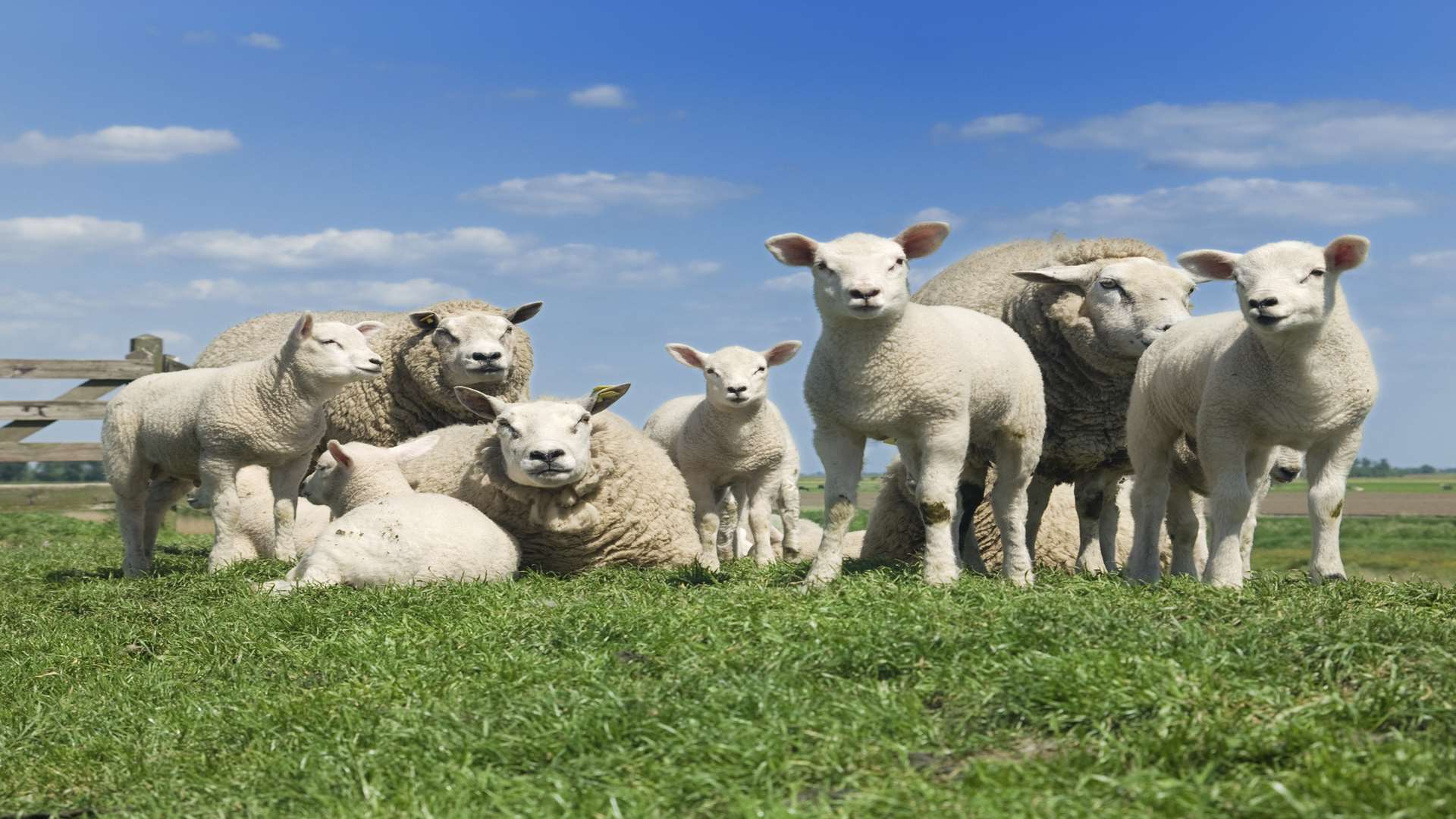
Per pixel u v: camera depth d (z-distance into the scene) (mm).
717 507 12227
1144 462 8727
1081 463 10172
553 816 3953
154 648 7461
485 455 9656
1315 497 7773
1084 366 10055
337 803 4336
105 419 11492
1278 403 7473
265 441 10766
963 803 3646
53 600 9461
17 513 19062
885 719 4465
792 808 3693
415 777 4516
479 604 7363
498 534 9188
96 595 9312
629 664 5785
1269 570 10133
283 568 10211
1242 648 5031
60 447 19797
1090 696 4406
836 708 4598
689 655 5633
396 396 13203
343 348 10742
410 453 10625
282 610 7656
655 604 7164
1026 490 8867
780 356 12562
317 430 11016
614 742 4582
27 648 7660
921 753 4273
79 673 7094
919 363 7664
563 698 5133
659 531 9828
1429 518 29547
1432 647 4934
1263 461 8164
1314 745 3832
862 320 7648
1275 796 3488
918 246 8312
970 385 7848
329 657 6625
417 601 7602
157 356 20391
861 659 5238
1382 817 3361
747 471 11805
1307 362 7352
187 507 20469
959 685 4812
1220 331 8000
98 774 5301
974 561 9875
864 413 7797
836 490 8078
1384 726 4227
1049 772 3859
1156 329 9523
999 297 10984
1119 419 10047
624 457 9820
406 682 5840
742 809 3727
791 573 9133
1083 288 10062
